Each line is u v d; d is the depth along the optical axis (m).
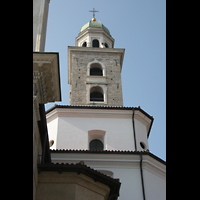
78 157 24.09
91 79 33.84
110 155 24.34
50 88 14.56
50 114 28.66
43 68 13.64
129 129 28.02
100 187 15.30
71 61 36.69
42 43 15.09
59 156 24.05
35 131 13.35
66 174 14.77
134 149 26.72
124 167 24.11
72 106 28.59
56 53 13.48
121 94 33.03
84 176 14.91
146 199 22.56
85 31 41.25
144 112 29.16
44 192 14.31
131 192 22.81
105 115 28.66
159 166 25.05
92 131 27.69
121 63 37.09
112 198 16.16
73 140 26.94
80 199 14.35
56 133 27.28
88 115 28.52
